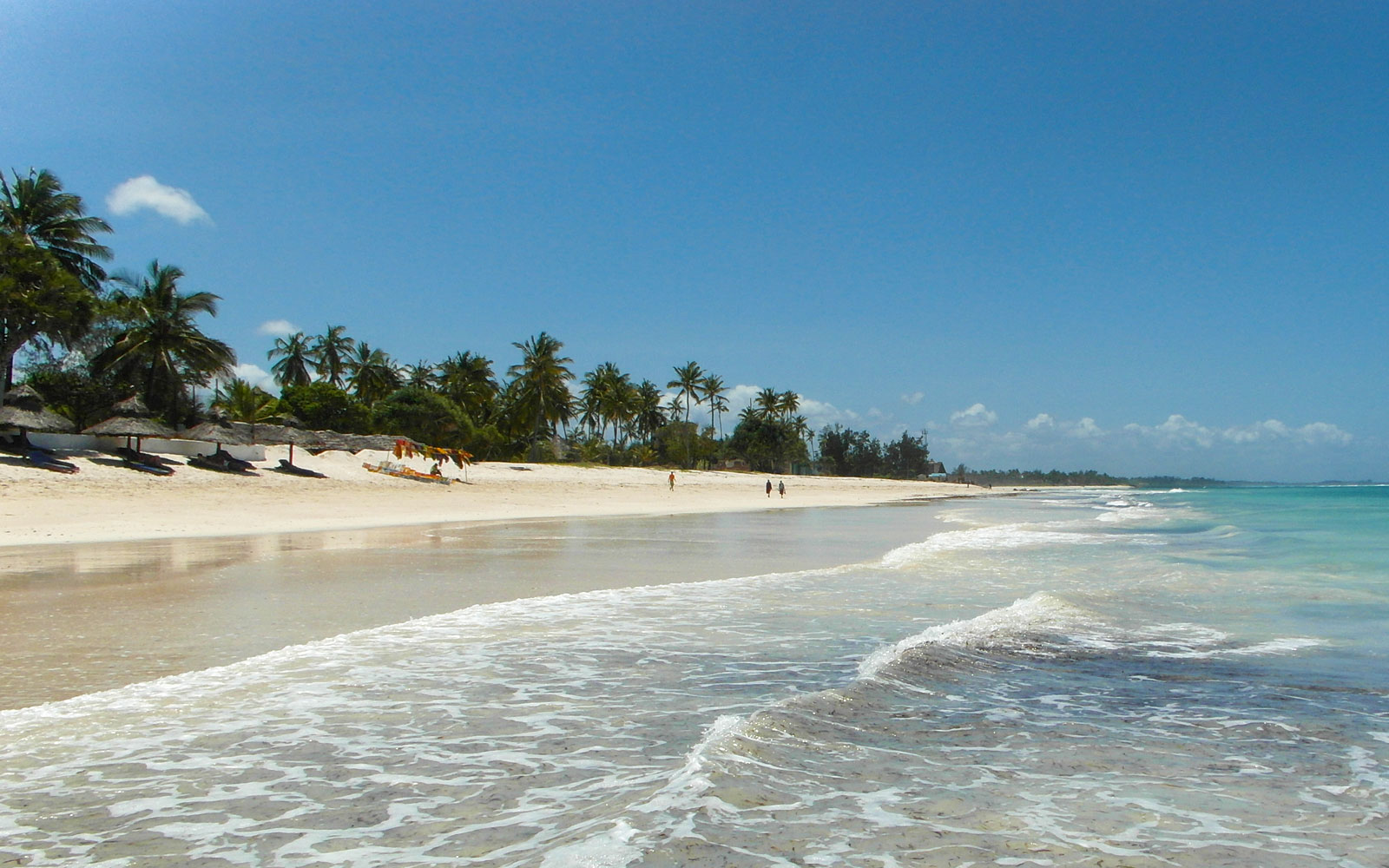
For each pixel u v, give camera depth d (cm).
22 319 3578
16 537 1917
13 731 529
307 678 669
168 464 3506
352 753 493
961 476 15725
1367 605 1105
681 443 10531
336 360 7744
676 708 596
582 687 656
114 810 408
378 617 940
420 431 6856
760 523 3016
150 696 609
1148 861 360
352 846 367
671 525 2789
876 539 2242
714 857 352
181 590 1120
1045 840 380
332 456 4644
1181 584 1307
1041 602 1077
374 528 2455
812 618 974
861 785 445
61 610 959
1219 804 429
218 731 533
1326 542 2167
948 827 392
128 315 4316
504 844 368
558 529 2481
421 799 423
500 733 534
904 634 880
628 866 341
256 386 6488
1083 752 509
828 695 614
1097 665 751
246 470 3759
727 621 946
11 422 3125
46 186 4222
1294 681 695
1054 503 6153
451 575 1324
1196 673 723
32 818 398
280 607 999
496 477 5509
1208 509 4650
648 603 1073
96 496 2805
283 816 401
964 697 634
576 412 8981
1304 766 489
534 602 1061
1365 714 599
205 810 408
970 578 1365
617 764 477
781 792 430
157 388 4481
